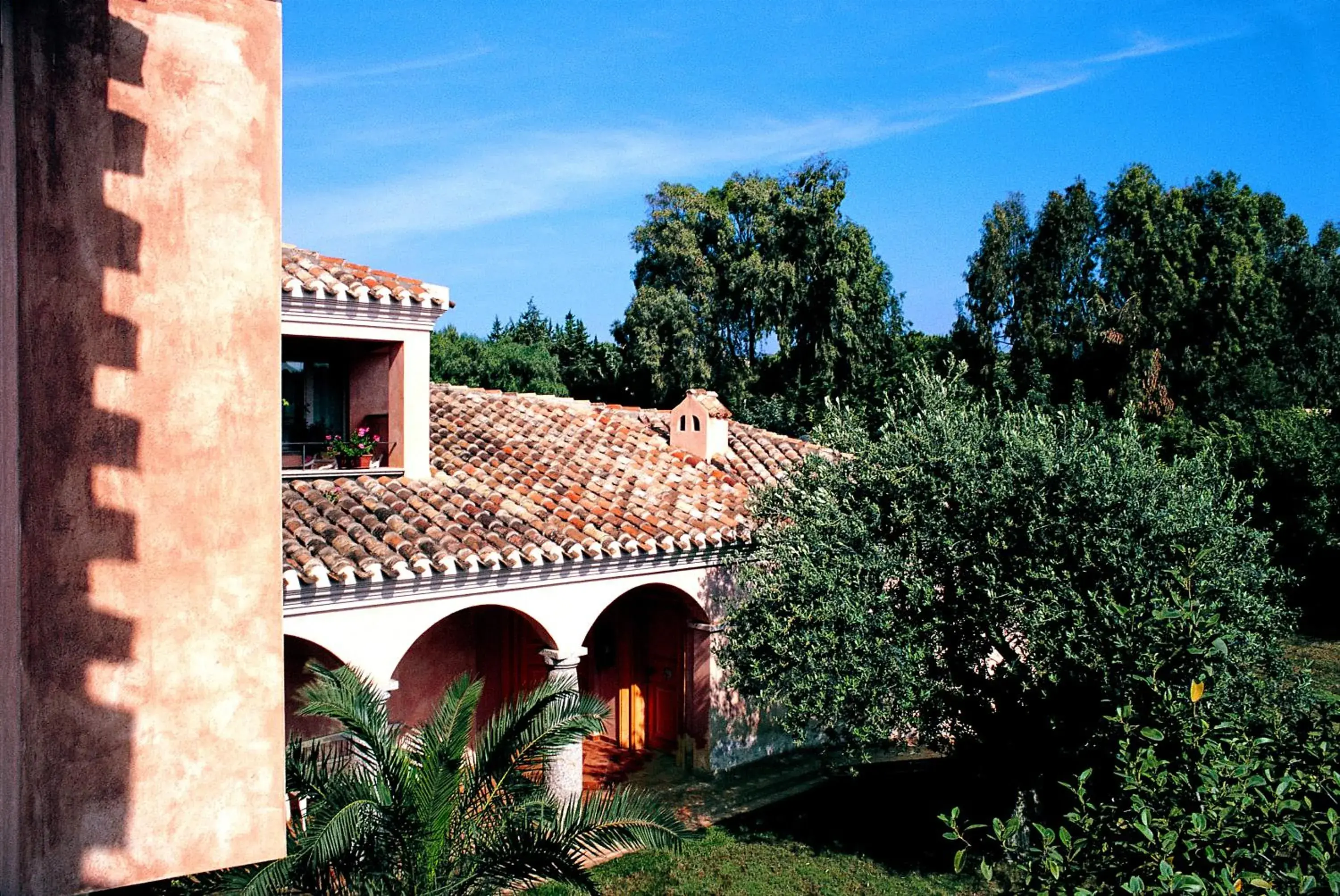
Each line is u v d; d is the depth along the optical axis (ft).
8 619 11.14
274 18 12.25
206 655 11.81
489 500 46.62
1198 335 131.95
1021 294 135.85
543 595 43.04
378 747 27.35
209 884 22.00
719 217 151.23
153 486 11.48
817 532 40.57
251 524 12.07
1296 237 152.66
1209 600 34.53
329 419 49.75
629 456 58.08
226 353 11.90
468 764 29.76
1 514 11.41
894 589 39.86
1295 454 84.64
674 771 51.98
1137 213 141.79
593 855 30.58
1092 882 15.14
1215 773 14.71
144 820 11.50
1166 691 19.16
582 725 29.48
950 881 38.34
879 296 142.92
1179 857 14.71
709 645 50.31
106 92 11.18
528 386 156.97
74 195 11.00
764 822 44.83
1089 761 36.55
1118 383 128.88
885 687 37.60
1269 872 13.51
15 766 10.91
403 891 25.43
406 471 47.83
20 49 10.75
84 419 11.09
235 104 11.96
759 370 150.10
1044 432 39.88
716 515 50.96
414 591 39.11
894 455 41.29
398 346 47.70
